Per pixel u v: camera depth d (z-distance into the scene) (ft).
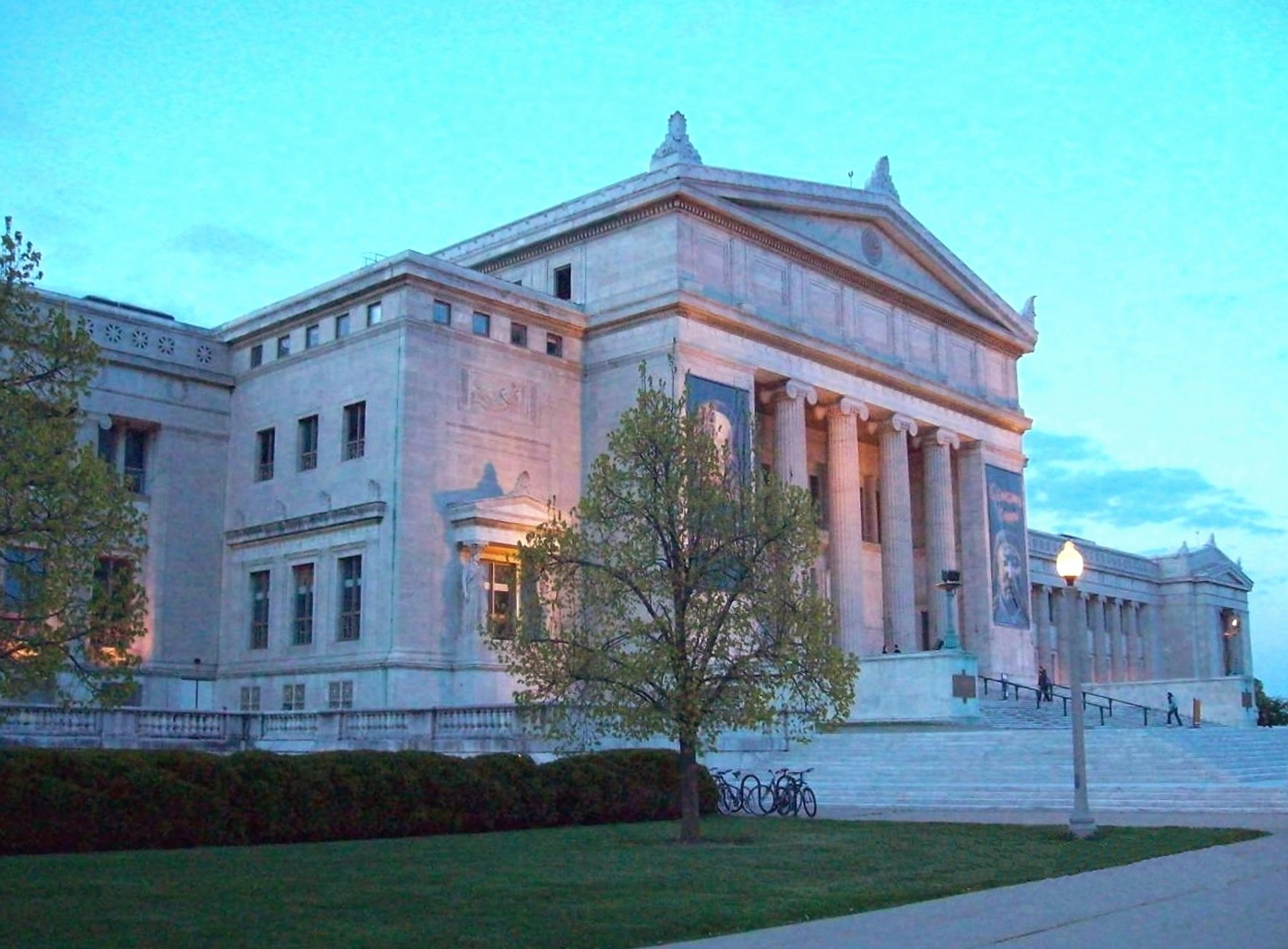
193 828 108.17
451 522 208.33
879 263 272.92
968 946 59.47
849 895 76.54
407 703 197.77
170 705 222.07
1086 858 94.27
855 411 257.14
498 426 218.59
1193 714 242.78
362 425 213.87
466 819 124.67
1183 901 73.26
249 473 233.55
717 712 117.29
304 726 160.45
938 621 277.64
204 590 231.30
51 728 140.67
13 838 99.71
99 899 74.79
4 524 92.22
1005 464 300.81
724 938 63.36
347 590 211.41
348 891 78.28
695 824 112.88
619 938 62.90
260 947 59.52
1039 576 392.47
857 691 214.28
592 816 135.23
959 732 180.14
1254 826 118.62
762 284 241.55
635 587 119.55
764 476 127.85
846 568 251.19
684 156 229.25
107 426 221.46
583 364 233.55
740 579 119.65
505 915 69.21
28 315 101.09
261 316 233.35
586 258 237.86
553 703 127.24
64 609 94.32
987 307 298.97
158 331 232.12
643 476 122.42
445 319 214.90
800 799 145.79
